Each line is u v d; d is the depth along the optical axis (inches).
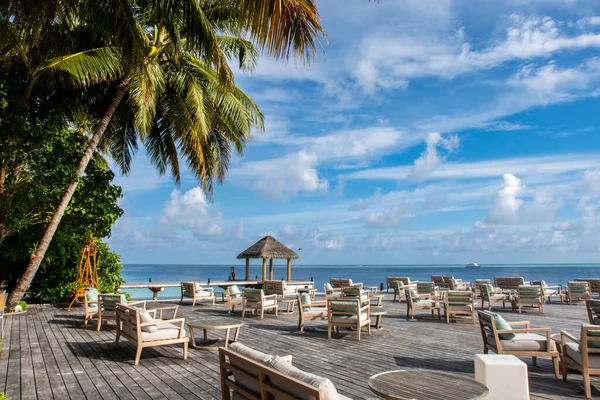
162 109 560.4
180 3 262.7
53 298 557.9
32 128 430.6
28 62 414.0
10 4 234.2
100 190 534.3
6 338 330.6
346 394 194.4
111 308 364.8
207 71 520.4
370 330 374.0
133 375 226.1
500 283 745.6
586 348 190.9
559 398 188.4
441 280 749.9
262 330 379.9
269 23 181.2
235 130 582.9
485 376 169.8
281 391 111.6
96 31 428.8
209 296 617.0
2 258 530.0
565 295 674.2
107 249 619.2
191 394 194.2
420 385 129.0
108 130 569.0
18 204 437.4
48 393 197.0
